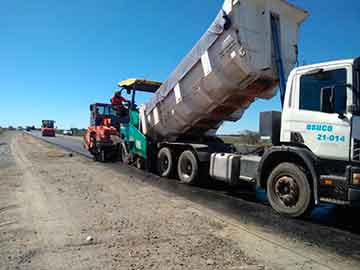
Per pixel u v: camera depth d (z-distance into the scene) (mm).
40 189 7188
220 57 6816
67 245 3787
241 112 8469
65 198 6316
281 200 5477
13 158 14352
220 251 3699
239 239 4152
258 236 4305
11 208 5484
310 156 5035
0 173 9594
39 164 12133
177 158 9297
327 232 4570
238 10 6184
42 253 3539
